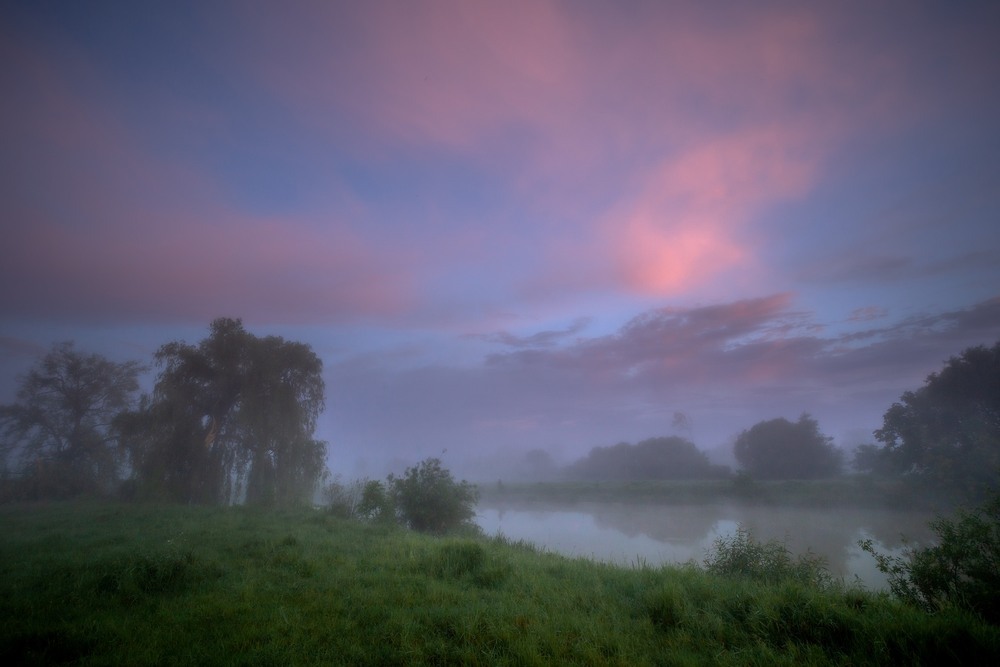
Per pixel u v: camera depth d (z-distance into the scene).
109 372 42.06
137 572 9.10
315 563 10.94
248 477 32.53
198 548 13.16
